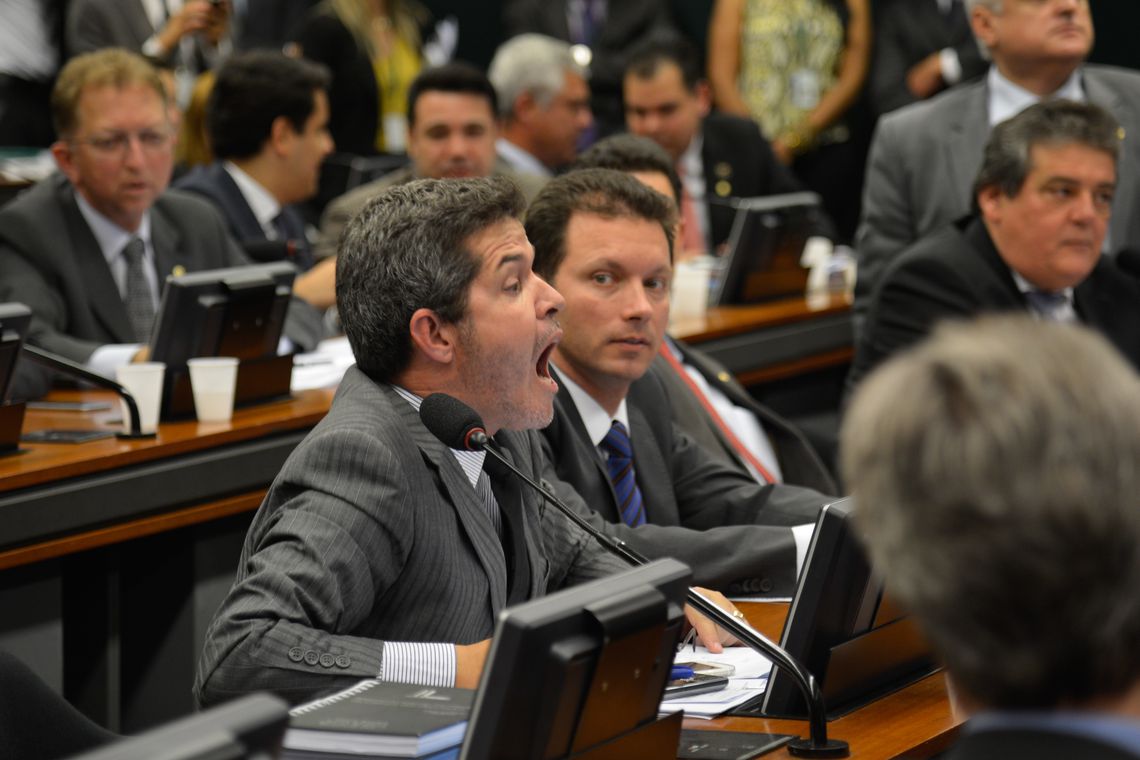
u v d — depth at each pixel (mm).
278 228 10031
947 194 9172
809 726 3760
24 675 3688
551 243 5398
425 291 4020
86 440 6457
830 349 10711
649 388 5902
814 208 11062
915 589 1895
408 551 3881
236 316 6996
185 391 6871
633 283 5352
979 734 1899
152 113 8016
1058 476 1802
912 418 1895
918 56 15039
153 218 8492
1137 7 15219
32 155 10875
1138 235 8914
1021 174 7129
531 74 11992
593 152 7320
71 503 5996
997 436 1833
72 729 3695
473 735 2697
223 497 6625
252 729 2191
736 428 6965
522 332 4082
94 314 7973
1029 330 1929
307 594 3668
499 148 12219
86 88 7918
